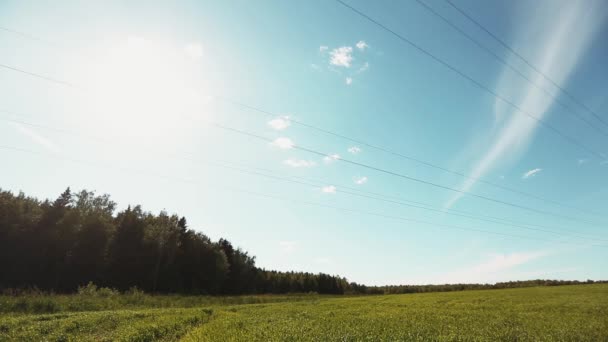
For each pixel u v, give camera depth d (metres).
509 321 24.16
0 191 67.00
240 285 101.06
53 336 17.05
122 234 75.75
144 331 18.00
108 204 85.12
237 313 28.75
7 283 58.72
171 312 26.17
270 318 25.16
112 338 17.03
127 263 73.19
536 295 57.56
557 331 19.33
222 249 99.31
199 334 17.16
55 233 66.19
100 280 68.00
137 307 33.44
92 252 68.31
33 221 66.94
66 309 28.34
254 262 110.62
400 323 22.64
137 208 82.69
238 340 15.78
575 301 43.03
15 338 16.78
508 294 63.19
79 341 16.36
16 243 63.31
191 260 88.88
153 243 77.06
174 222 85.44
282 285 113.19
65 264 65.69
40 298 29.19
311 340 16.03
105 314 22.92
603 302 40.66
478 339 17.19
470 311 32.56
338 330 19.12
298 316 27.23
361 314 29.47
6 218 62.94
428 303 44.53
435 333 18.84
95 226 70.12
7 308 25.23
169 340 17.55
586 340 16.94
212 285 87.75
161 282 78.25
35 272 63.94
